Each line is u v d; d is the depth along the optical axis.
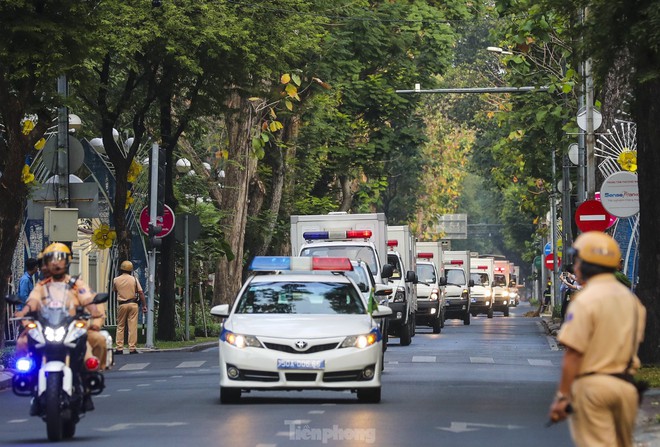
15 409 38.22
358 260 62.91
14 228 52.84
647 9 40.19
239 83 73.50
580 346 16.89
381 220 75.88
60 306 30.44
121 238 73.12
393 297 75.69
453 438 28.89
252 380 37.19
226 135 95.69
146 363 58.38
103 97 71.12
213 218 87.19
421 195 178.62
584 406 16.97
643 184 47.50
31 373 30.28
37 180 69.06
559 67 87.88
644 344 47.44
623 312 16.98
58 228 57.62
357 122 114.94
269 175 105.94
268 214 104.56
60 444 28.66
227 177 91.69
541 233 153.25
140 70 74.19
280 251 115.56
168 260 78.50
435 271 102.38
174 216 75.25
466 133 181.00
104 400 39.72
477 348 70.31
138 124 73.69
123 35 67.25
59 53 49.88
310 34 75.44
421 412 34.75
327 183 123.81
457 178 184.88
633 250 72.50
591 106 71.19
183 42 69.50
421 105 119.00
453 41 116.81
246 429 30.66
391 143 117.31
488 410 35.47
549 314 158.62
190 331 84.00
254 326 37.50
